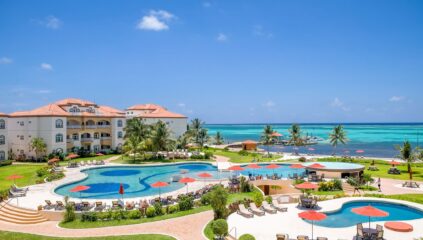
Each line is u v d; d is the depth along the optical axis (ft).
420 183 146.92
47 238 80.18
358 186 136.05
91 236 82.12
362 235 74.79
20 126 238.89
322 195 124.26
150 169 196.95
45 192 128.98
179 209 105.09
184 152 252.62
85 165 201.57
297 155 258.98
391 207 104.63
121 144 281.74
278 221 88.99
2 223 97.14
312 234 75.00
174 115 327.88
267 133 294.25
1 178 162.20
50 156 225.15
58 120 236.02
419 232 78.89
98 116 265.34
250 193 127.65
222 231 73.41
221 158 236.22
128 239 78.23
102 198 122.62
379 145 413.18
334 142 260.62
